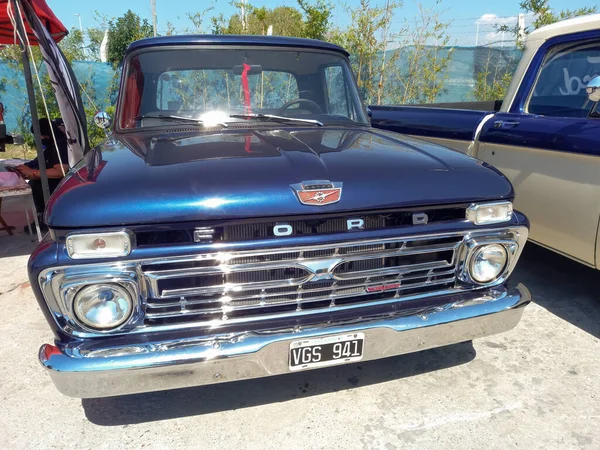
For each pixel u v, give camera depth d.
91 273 1.79
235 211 1.86
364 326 2.03
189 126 2.91
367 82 9.30
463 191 2.16
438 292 2.23
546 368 2.77
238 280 1.97
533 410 2.42
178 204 1.84
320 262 1.98
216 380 1.95
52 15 5.23
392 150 2.45
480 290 2.30
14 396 2.57
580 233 3.02
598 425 2.32
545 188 3.22
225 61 3.13
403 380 2.68
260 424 2.35
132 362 1.81
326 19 9.38
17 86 10.52
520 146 3.35
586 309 3.45
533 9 8.80
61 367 1.80
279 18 10.49
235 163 2.08
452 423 2.34
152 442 2.24
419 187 2.10
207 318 1.98
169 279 1.91
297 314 2.04
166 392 2.59
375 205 2.00
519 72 3.69
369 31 9.00
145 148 2.40
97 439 2.26
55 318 1.85
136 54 3.07
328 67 3.39
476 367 2.79
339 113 3.38
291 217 1.92
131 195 1.85
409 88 9.30
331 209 1.94
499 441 2.22
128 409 2.46
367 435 2.27
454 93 9.78
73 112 4.86
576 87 3.25
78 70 10.83
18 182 4.64
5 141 8.34
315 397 2.54
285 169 2.04
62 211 1.82
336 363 2.06
